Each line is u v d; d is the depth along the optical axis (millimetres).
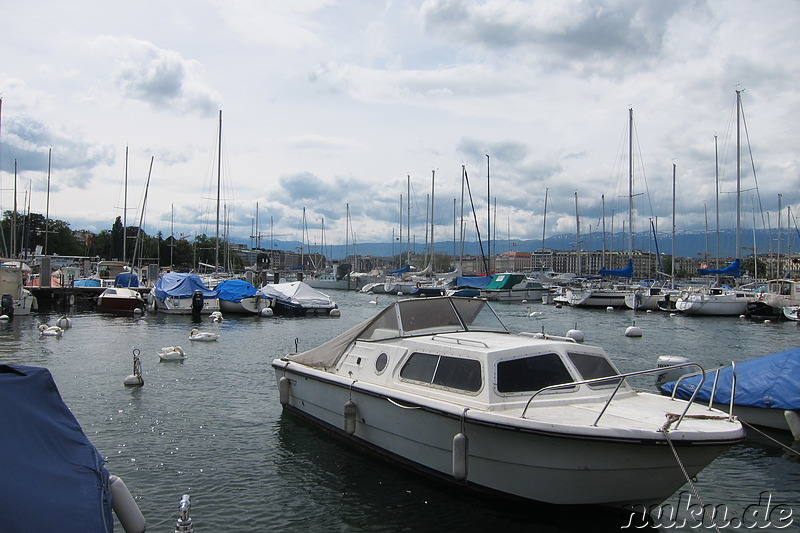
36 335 29000
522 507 9055
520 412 8945
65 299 45906
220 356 23391
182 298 41625
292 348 25969
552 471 8445
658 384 16406
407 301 12297
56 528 5125
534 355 9836
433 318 12320
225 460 11539
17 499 5141
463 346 10211
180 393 16781
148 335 29734
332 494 10000
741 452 12383
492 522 9039
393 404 10430
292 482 10484
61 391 16828
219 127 56469
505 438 8672
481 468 9117
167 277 44219
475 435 9016
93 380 18281
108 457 11641
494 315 12992
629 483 8344
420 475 10289
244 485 10383
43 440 5723
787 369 13461
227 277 69000
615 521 8906
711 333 35438
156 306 43062
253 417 14391
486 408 9039
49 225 103562
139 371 17875
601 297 54781
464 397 9500
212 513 9328
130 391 16938
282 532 8773
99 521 5371
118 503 6180
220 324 36812
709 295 47688
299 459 11539
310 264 133250
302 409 13750
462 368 9812
